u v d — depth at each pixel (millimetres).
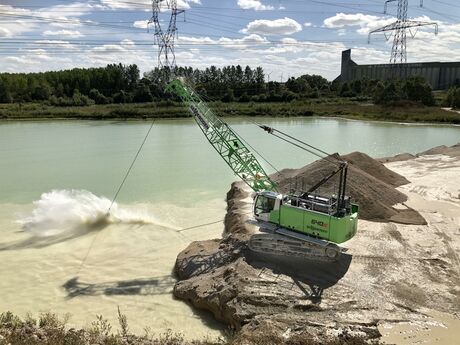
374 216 25281
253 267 18312
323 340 13633
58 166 42625
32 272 20094
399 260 19516
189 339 14828
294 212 19750
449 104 101188
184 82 25406
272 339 13586
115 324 15922
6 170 40938
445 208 27500
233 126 75625
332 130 71438
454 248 20984
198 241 22750
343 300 16062
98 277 19719
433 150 47062
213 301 16297
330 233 18812
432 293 16828
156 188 34531
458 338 14078
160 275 19953
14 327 13695
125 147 53344
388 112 90250
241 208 26953
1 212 28625
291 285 16953
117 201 30938
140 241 23875
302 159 47281
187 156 47531
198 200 31406
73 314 16656
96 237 24406
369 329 14391
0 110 90062
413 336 14164
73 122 81188
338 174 29391
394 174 34844
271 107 98812
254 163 25359
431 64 172000
